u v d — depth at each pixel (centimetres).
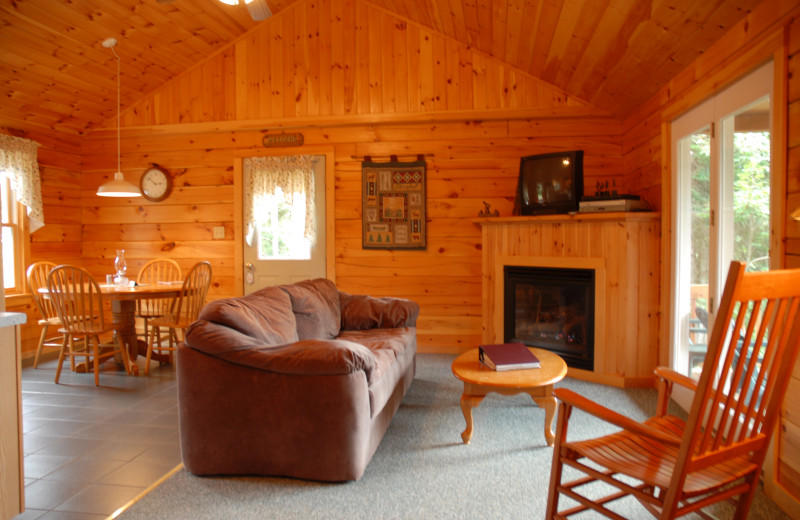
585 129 441
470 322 463
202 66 488
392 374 266
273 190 482
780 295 128
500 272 414
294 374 214
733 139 248
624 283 354
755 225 227
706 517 163
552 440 256
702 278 288
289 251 487
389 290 473
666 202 335
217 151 494
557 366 267
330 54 470
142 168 507
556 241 385
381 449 253
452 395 340
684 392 309
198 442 222
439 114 455
